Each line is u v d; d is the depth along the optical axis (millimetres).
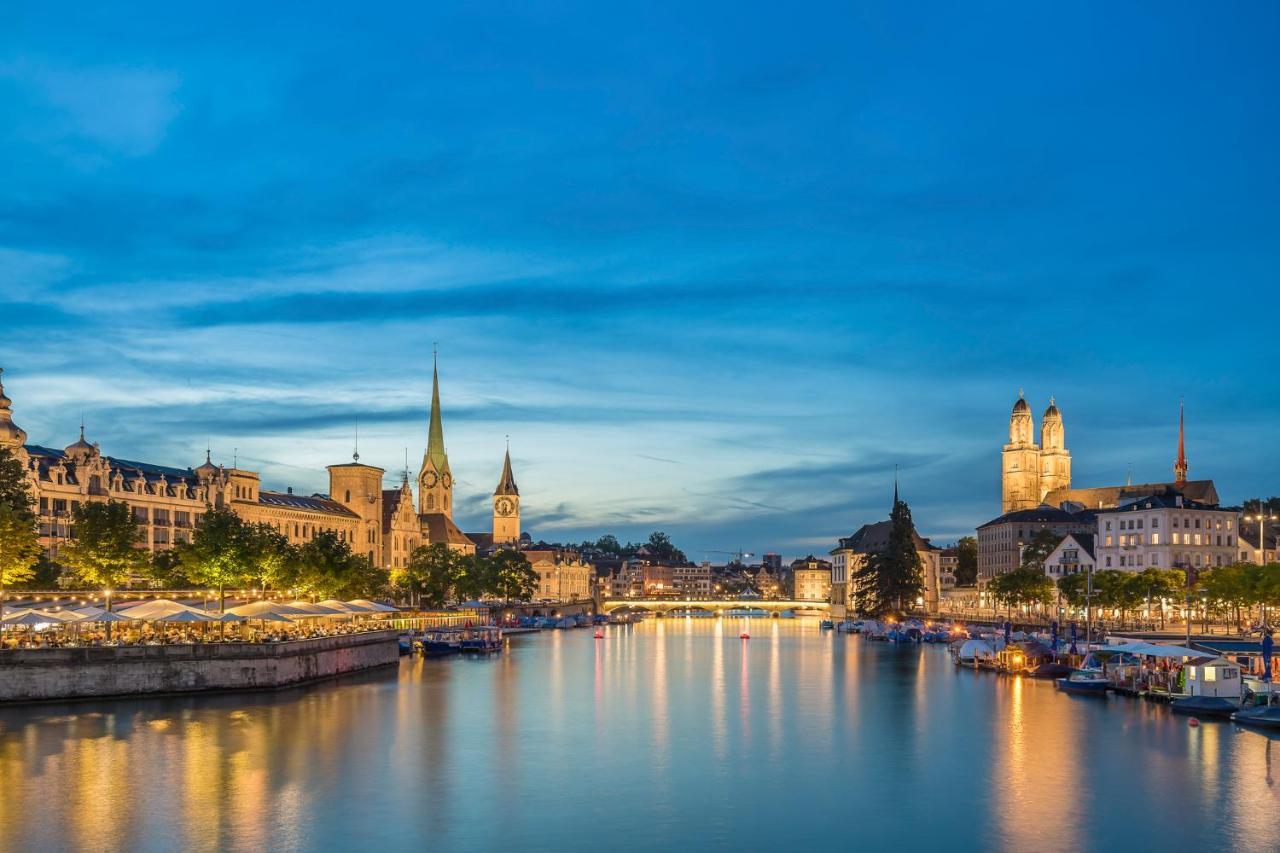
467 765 101688
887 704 145625
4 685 125938
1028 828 81312
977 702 146250
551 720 130125
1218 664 134250
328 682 163125
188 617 144625
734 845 77375
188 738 110312
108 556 175250
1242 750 107562
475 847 76375
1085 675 156625
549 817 83875
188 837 77500
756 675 189500
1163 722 124750
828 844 77750
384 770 98688
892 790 92750
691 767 101938
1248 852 75812
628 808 86688
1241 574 186000
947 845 77500
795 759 105875
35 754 101500
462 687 163500
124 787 90062
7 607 156500
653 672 194875
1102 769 99750
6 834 77438
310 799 88000
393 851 75312
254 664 143625
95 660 131625
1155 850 76312
